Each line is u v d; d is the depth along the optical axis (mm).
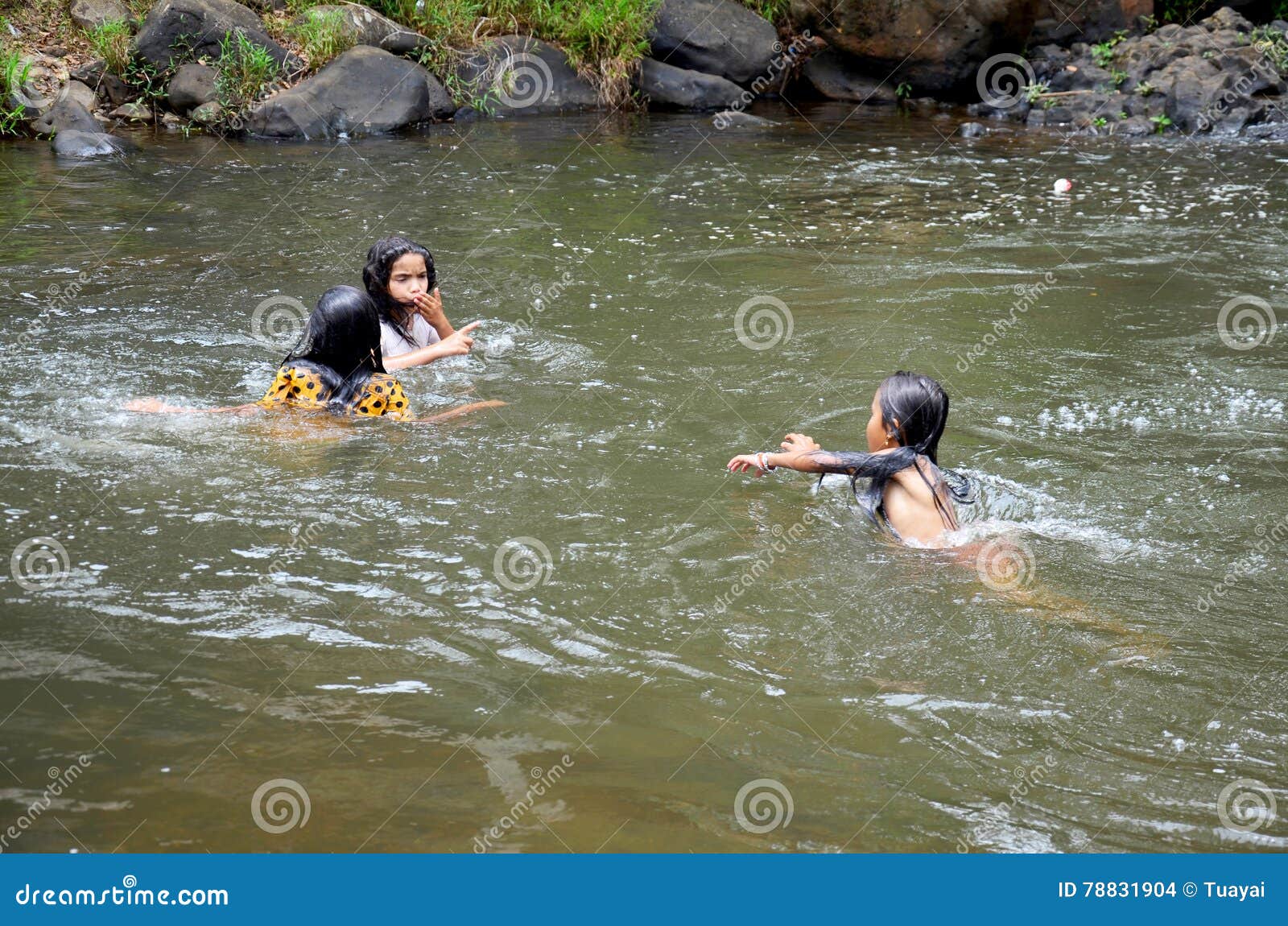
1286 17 25172
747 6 25766
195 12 21406
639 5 24250
